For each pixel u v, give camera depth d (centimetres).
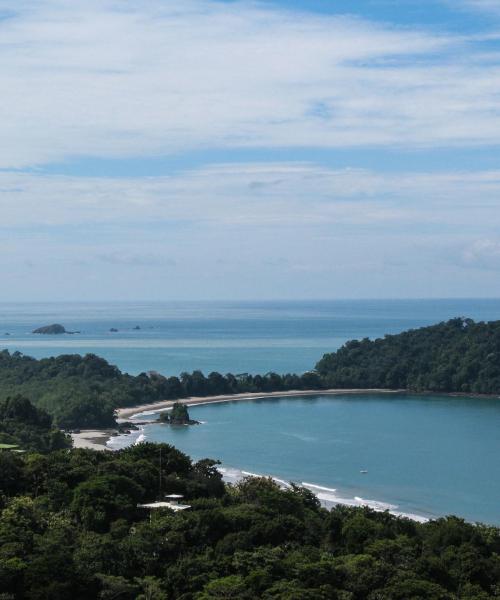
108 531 12650
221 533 12469
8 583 10250
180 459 15862
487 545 13288
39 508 12950
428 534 13588
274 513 13375
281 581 10650
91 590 10438
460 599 10988
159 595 10475
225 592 10262
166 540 11856
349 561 11469
